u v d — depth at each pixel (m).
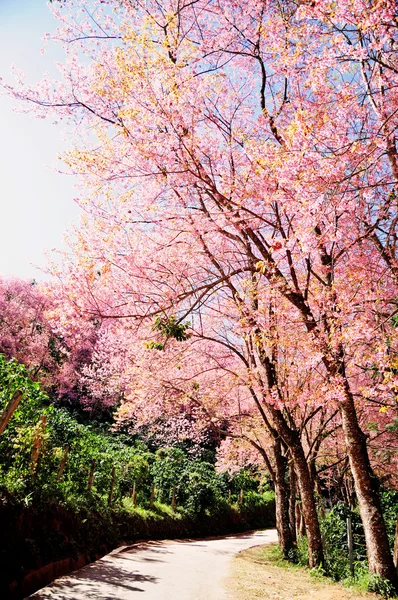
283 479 13.48
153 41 8.59
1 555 5.89
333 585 8.66
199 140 8.37
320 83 6.65
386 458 16.70
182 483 19.19
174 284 9.98
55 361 28.59
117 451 16.80
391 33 6.11
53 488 8.58
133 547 11.32
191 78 7.90
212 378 16.14
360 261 9.39
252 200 8.44
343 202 7.05
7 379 7.91
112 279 9.70
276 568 10.82
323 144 6.41
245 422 16.58
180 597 6.52
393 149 7.71
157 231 9.89
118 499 13.89
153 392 14.43
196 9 9.23
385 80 7.43
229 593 7.19
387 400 9.98
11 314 28.92
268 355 11.09
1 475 7.36
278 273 8.95
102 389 24.78
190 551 12.37
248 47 9.32
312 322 8.65
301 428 12.48
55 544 7.45
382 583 7.75
